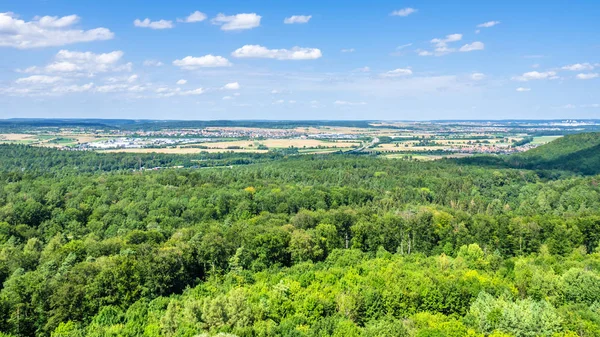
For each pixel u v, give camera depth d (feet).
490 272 338.95
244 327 229.45
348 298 265.34
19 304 266.16
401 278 300.20
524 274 311.88
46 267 327.06
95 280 291.79
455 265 353.31
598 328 237.86
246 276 336.08
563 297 287.89
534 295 289.33
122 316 272.72
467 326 248.11
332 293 284.00
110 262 309.42
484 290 283.18
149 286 305.53
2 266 335.47
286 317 259.80
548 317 240.32
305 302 265.34
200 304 257.34
